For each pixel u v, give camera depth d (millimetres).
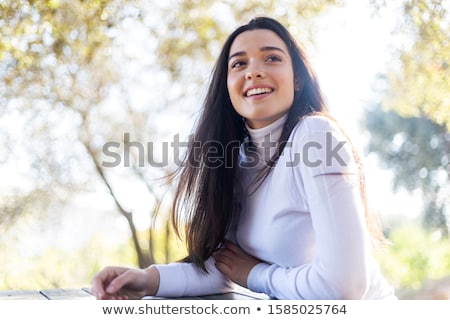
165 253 3578
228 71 1227
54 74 3254
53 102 3369
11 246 3672
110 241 4008
